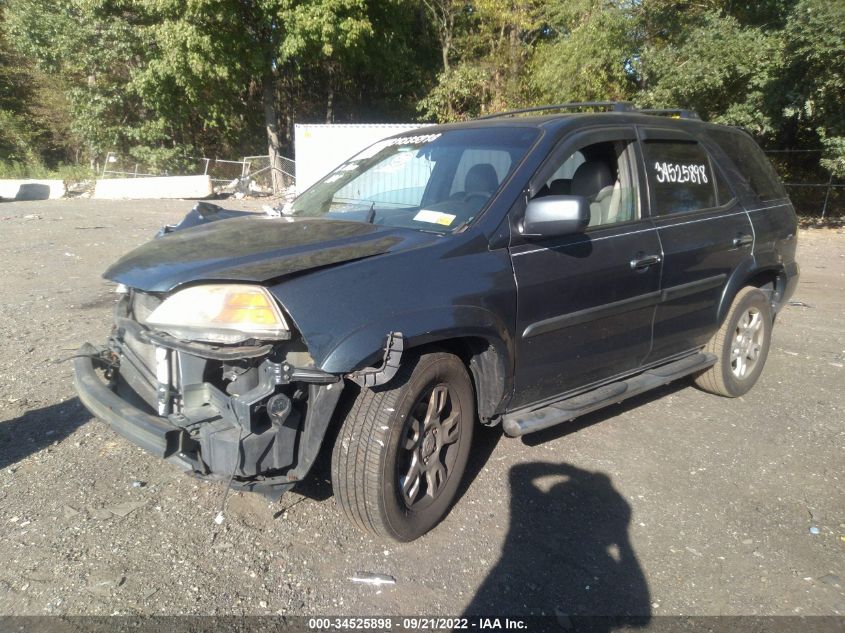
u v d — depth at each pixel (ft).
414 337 8.74
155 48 72.64
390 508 9.23
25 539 9.61
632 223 12.58
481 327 9.68
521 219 10.69
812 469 12.75
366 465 8.93
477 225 10.31
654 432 14.08
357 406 9.10
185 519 10.25
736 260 14.80
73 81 81.15
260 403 8.33
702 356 14.89
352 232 10.21
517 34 72.33
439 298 9.27
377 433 8.93
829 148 44.47
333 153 59.11
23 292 23.53
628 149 12.95
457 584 9.16
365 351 8.28
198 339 8.36
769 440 13.92
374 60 83.25
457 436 10.28
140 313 9.83
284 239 9.77
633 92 59.16
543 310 10.80
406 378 9.16
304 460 8.80
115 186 67.36
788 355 19.57
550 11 62.80
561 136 11.73
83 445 12.35
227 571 9.14
